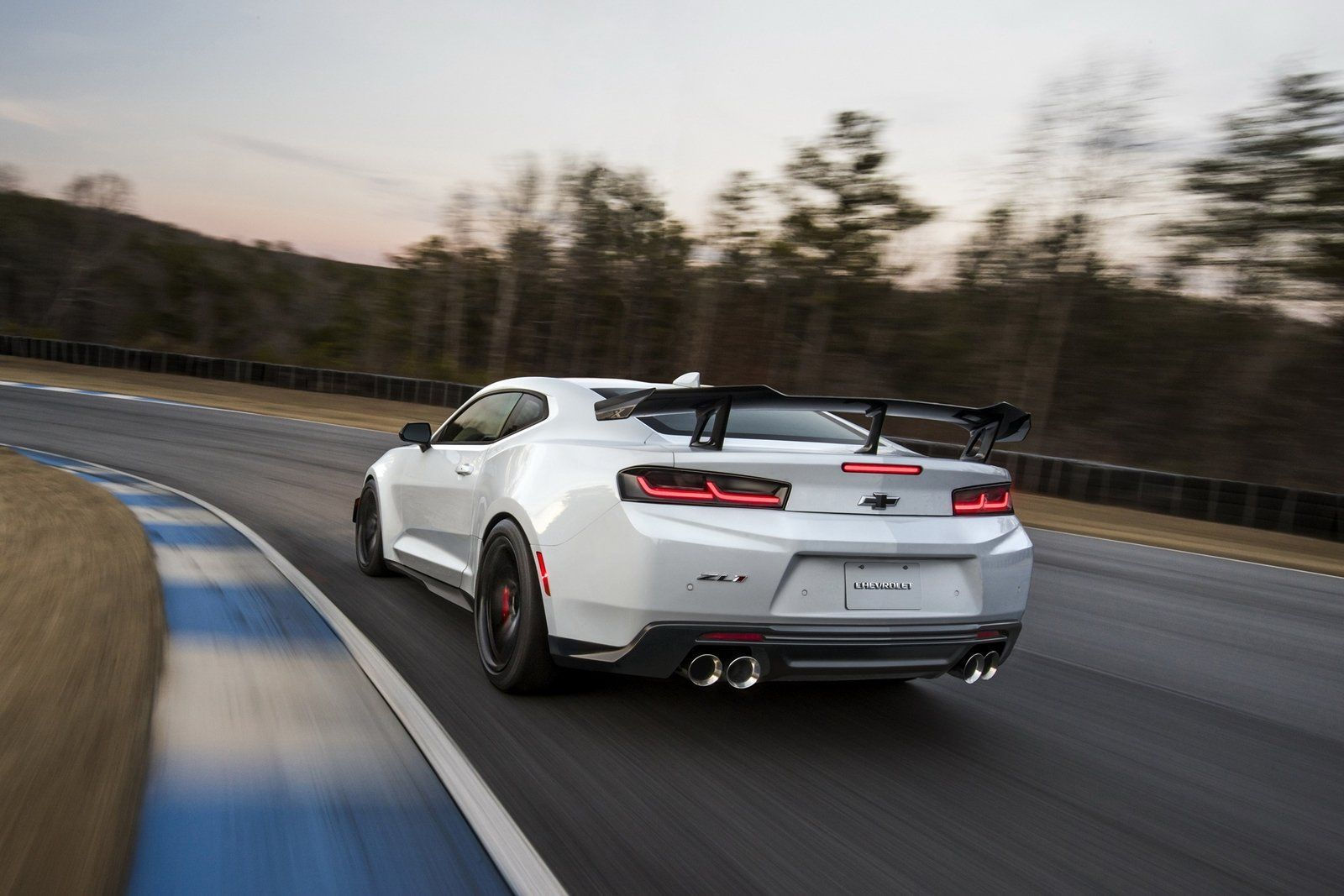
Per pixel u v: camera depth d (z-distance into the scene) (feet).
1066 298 95.55
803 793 8.97
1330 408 86.99
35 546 18.03
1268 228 84.84
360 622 14.01
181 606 14.20
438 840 7.37
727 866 7.40
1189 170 86.48
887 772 9.68
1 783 7.69
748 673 9.73
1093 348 99.45
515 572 11.19
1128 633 17.87
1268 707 13.33
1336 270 81.00
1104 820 8.86
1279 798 9.80
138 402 65.72
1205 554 32.04
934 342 110.93
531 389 13.35
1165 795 9.63
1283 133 82.12
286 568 17.58
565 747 9.68
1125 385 98.12
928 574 10.22
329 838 7.26
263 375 96.07
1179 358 95.20
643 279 171.83
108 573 15.97
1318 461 88.07
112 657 11.34
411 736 9.52
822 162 114.11
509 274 171.42
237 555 18.49
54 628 12.42
